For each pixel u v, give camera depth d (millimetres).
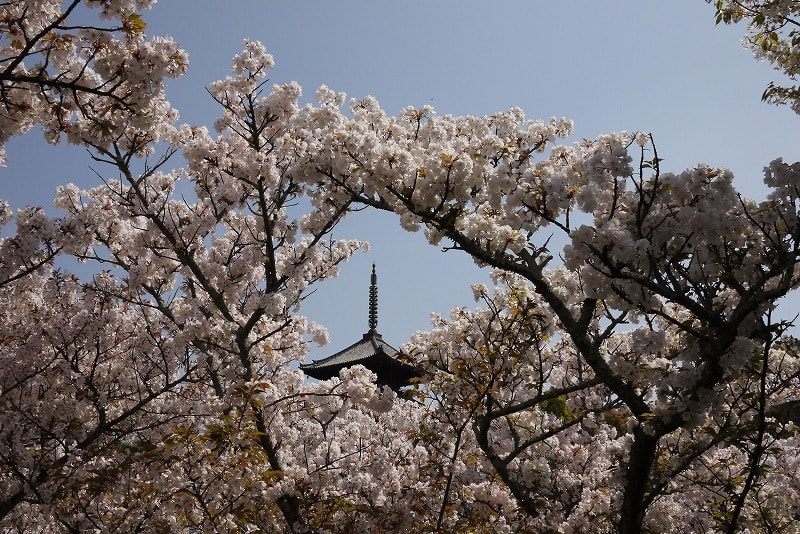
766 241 5316
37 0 5688
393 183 6098
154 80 6191
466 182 5977
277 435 9750
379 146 6055
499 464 8977
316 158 6125
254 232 10844
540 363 9016
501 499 8469
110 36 5902
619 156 4867
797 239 4777
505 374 8945
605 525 7934
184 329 9117
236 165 9078
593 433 11766
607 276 4879
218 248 10867
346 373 9383
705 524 8539
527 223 5309
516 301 8984
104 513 9906
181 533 9227
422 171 6051
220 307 9875
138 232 9727
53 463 8398
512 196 5188
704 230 4930
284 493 8680
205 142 9234
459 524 8383
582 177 6984
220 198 9250
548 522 8641
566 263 4910
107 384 10234
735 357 4992
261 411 8867
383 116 7316
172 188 11133
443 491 9141
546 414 11859
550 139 8367
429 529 7930
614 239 4680
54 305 9625
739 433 5629
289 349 11305
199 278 9797
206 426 7969
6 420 8156
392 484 8750
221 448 7586
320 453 10781
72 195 10758
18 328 9227
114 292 10109
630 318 6883
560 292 8797
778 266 4840
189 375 9648
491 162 6781
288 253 10258
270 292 9875
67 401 9234
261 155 9008
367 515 8523
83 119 6727
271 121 9844
